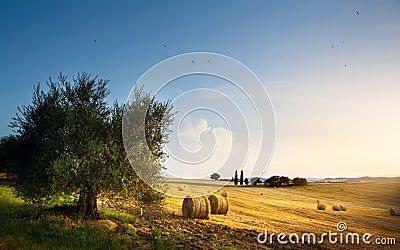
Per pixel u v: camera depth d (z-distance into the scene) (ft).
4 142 39.04
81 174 31.96
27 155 37.14
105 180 32.40
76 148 32.83
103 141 33.76
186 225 44.04
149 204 37.11
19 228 30.76
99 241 29.63
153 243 32.17
